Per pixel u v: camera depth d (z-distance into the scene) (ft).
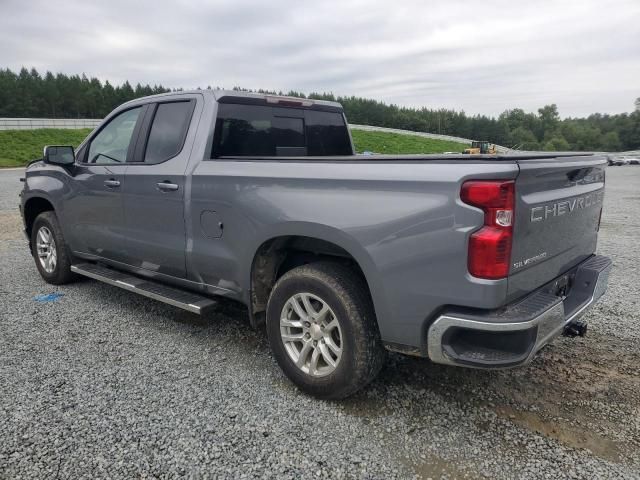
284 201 9.82
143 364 11.53
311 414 9.43
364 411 9.55
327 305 9.41
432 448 8.41
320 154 15.29
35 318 14.52
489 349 7.94
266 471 7.82
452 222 7.73
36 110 273.75
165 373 11.07
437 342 8.11
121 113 14.52
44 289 17.47
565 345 12.49
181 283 12.80
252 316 11.11
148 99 13.66
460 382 10.68
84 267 16.14
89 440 8.57
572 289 10.17
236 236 10.87
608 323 13.97
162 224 12.67
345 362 9.23
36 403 9.77
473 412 9.52
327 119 15.51
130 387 10.43
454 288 7.84
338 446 8.45
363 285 9.43
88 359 11.77
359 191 8.79
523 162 7.76
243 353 12.18
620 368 11.25
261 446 8.44
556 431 8.89
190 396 10.07
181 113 12.64
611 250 23.63
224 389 10.37
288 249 11.10
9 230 29.53
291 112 14.20
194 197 11.65
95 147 15.26
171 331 13.57
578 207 9.78
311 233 9.41
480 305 7.65
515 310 7.88
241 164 10.84
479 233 7.53
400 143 198.49
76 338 13.04
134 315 14.80
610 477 7.68
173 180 12.13
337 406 9.73
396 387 10.47
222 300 12.50
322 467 7.92
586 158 10.02
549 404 9.78
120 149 14.25
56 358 11.82
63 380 10.71
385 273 8.51
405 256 8.25
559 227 9.09
